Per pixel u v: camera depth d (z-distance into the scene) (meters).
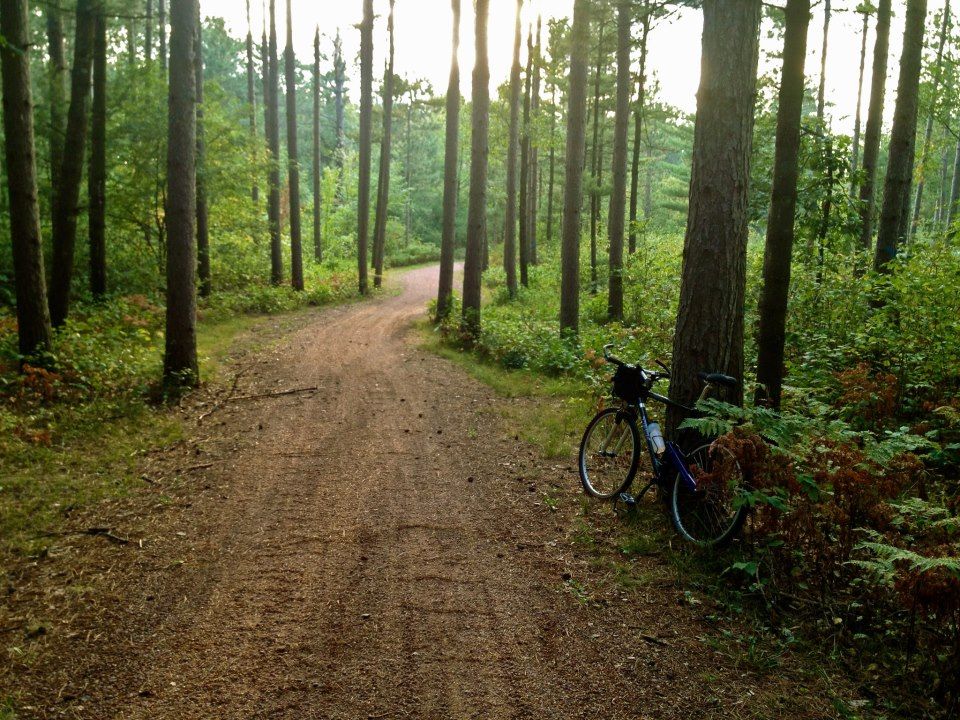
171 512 5.50
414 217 68.75
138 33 27.77
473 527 5.23
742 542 4.58
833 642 3.55
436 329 17.52
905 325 8.45
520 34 23.58
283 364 12.62
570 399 9.56
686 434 5.31
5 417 7.52
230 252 25.55
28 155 9.34
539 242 43.41
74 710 3.04
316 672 3.35
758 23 5.13
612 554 4.70
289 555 4.72
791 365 8.41
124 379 9.87
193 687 3.22
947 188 32.16
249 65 30.78
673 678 3.31
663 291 16.48
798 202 10.57
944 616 3.26
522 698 3.17
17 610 3.91
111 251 19.84
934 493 5.27
